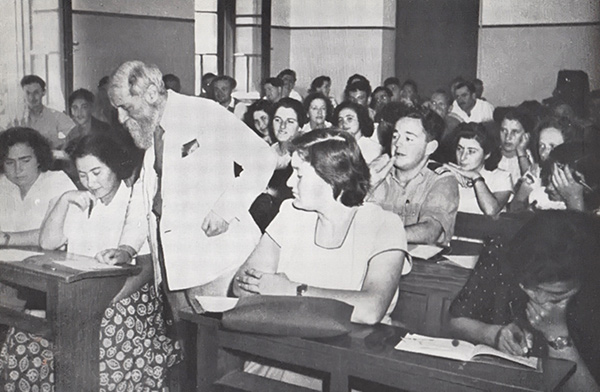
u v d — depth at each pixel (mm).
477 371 2518
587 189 2672
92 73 3230
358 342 2770
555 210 2721
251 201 3133
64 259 3244
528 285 2729
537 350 2723
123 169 3248
